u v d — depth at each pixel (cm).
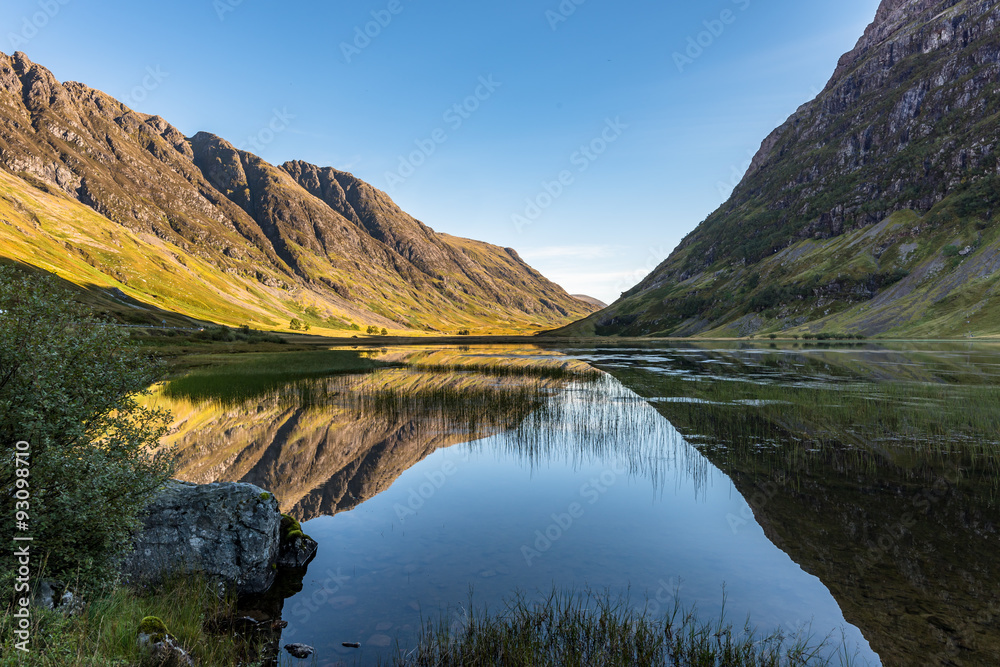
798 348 11581
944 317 15512
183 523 1020
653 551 1170
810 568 1074
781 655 770
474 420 2791
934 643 803
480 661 752
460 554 1163
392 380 4741
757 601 940
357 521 1377
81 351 777
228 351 8588
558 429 2555
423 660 757
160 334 10750
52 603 699
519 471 1852
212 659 722
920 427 2402
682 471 1816
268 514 1062
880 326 16838
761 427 2472
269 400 3428
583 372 5666
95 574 783
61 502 708
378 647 802
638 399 3478
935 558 1109
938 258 18950
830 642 806
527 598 957
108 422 829
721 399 3347
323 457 2055
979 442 2131
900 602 933
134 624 712
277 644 816
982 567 1066
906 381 4253
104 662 566
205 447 2188
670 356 9031
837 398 3234
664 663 749
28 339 721
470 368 6241
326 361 6662
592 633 820
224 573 993
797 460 1914
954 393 3428
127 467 810
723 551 1166
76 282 17200
